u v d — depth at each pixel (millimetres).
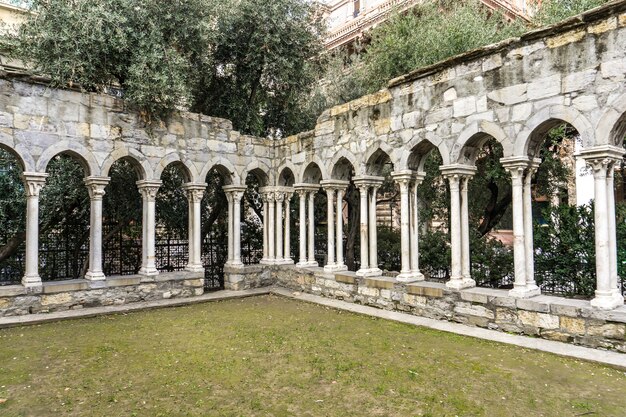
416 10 19156
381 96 12250
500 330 9242
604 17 7914
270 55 16438
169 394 6184
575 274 10797
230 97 17328
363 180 12695
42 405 5828
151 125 13250
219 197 17141
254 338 9133
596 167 8008
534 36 8859
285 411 5609
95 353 8164
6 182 14523
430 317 10633
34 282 11156
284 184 16344
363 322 10547
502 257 12750
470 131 10039
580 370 7012
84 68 12234
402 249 11602
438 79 10797
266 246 16219
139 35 12789
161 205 16359
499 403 5816
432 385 6465
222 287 16234
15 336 9422
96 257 12242
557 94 8539
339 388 6375
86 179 12180
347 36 27422
